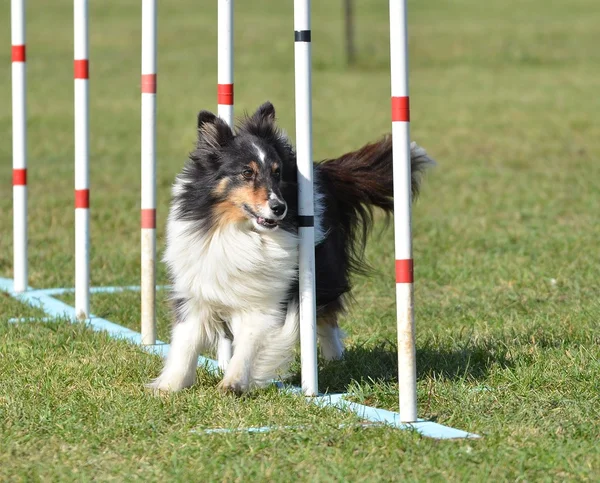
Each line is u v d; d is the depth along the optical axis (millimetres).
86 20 11125
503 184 20328
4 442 7117
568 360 8977
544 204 18172
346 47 44562
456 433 7246
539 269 13344
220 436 7148
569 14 59625
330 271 9008
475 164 22781
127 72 41625
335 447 6918
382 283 13188
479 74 39719
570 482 6258
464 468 6453
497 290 12484
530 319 10875
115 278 13633
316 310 8875
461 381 8414
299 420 7543
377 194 9758
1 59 43844
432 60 44156
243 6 66750
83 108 11234
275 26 55062
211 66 42344
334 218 9305
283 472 6465
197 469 6531
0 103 33219
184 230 8461
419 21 57094
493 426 7348
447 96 34094
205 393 8234
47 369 8961
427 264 13984
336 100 33969
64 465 6664
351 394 8328
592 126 27500
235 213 8258
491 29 52438
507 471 6441
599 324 10375
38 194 19844
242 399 8195
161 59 44500
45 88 36906
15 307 12023
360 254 9961
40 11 61219
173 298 8719
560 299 11906
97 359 9406
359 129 27703
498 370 8820
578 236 15219
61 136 27828
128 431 7344
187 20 57969
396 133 7094
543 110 30484
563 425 7316
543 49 46312
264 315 8414
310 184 8180
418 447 6863
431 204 18578
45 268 14273
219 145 8445
